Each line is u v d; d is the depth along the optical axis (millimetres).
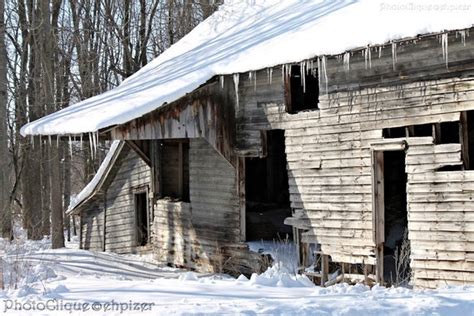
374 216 12453
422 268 11570
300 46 13336
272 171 18641
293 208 14164
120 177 21656
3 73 19031
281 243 15461
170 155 19453
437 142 11594
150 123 14609
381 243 12516
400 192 16859
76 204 23078
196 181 17219
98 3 33188
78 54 32406
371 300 7215
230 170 15883
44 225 27719
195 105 15188
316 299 7445
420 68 11773
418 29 11016
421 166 11719
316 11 16375
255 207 17734
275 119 14656
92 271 14812
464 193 11070
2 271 11023
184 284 9492
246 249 15438
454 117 11273
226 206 16047
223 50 16797
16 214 33312
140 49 33000
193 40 21250
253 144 15203
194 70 15742
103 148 33469
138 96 15555
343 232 13070
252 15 20047
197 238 17141
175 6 34219
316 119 13672
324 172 13484
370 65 12562
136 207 20906
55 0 28672
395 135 13188
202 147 16953
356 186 12859
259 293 8469
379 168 12570
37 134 15969
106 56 33375
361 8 14133
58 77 29922
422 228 11609
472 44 10984
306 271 13680
